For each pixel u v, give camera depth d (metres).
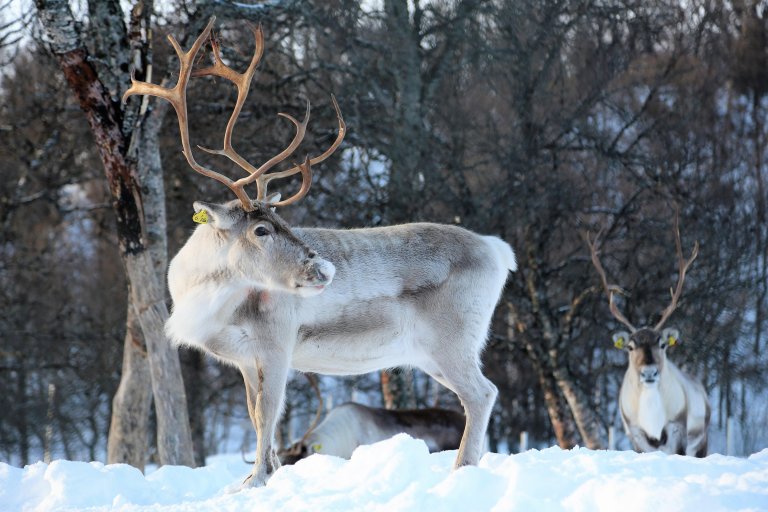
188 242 15.68
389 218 39.00
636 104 49.00
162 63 33.72
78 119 40.34
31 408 62.97
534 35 39.31
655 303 45.06
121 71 26.89
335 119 39.31
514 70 39.94
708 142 49.59
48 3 25.03
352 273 15.48
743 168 55.44
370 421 28.06
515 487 11.50
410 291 15.57
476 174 42.56
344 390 61.72
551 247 46.69
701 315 44.06
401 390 40.59
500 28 38.69
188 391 54.75
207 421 72.06
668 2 44.94
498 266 16.03
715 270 42.56
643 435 24.66
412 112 39.16
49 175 46.69
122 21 27.42
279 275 14.80
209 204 14.98
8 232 52.69
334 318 15.45
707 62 49.81
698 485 10.70
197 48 15.37
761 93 58.28
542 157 41.72
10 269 55.97
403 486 12.58
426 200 38.81
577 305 41.16
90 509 13.32
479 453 15.09
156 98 27.48
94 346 58.81
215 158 39.00
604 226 43.78
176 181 39.84
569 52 42.44
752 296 48.97
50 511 13.49
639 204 44.59
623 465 12.66
